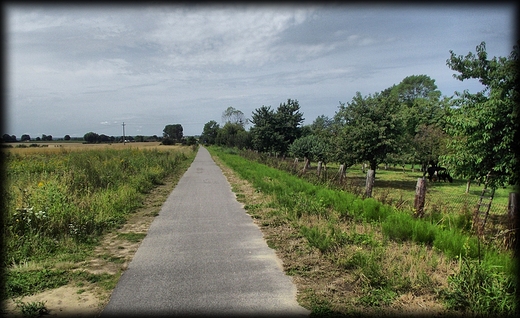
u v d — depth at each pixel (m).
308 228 6.46
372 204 7.77
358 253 4.98
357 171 28.64
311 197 9.62
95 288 4.22
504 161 6.93
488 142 7.12
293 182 12.24
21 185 9.40
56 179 10.35
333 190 10.15
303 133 30.73
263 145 30.69
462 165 7.69
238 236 6.50
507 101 6.70
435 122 22.22
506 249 5.24
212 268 4.86
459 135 8.24
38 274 4.55
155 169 17.47
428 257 5.09
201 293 4.07
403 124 17.61
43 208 6.91
